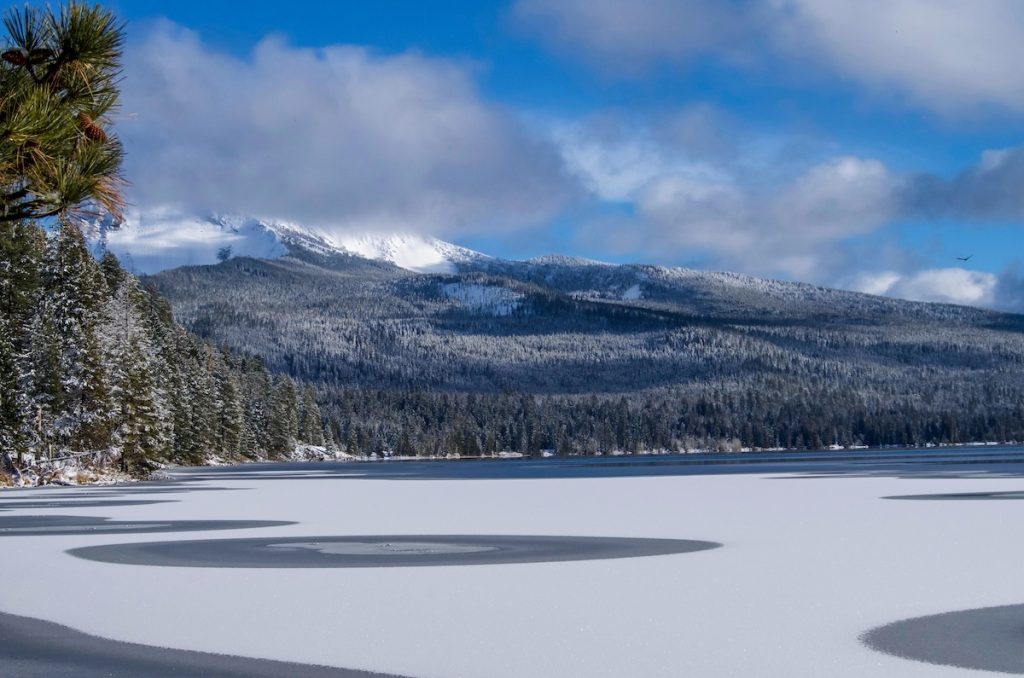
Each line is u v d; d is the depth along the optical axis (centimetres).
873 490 4981
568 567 2136
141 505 4625
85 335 7675
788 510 3706
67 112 1165
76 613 1639
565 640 1399
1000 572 1994
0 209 1206
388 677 1207
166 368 11694
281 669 1249
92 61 1186
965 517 3238
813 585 1847
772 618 1541
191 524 3469
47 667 1262
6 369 7119
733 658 1284
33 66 1194
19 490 6544
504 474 9250
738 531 2908
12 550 2588
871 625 1484
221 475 9506
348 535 2988
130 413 7944
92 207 1213
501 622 1534
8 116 1157
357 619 1570
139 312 9894
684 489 5531
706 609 1620
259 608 1675
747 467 10244
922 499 4184
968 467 8750
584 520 3447
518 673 1223
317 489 6322
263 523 3500
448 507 4322
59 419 7569
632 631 1455
